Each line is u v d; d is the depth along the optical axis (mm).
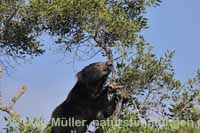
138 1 18250
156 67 16688
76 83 19516
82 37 17797
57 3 17328
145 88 16875
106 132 14945
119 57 16953
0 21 19297
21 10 18812
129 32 16875
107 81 18953
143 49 16828
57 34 18297
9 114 17547
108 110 18250
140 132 14766
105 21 16797
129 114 15805
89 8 16953
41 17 18250
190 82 16469
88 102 19109
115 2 18062
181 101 16359
